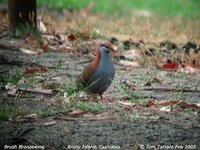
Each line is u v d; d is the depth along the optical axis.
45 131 9.72
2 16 21.64
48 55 16.41
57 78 13.64
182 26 27.08
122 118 10.42
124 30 21.06
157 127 10.01
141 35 20.17
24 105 11.24
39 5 30.69
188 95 12.81
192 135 9.66
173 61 16.52
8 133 9.62
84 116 10.58
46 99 11.77
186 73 15.52
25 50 16.61
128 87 13.22
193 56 16.61
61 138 9.41
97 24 21.41
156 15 32.75
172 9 36.81
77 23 21.16
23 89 12.20
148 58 16.55
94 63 11.79
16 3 17.95
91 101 11.64
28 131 9.72
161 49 17.67
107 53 11.81
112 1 36.38
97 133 9.63
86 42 17.86
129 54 16.84
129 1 37.34
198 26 28.17
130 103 11.46
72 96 11.54
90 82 11.82
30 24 18.03
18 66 14.84
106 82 11.80
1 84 12.53
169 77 14.87
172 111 11.10
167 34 21.06
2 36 17.83
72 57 16.39
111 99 11.86
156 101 11.58
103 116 10.59
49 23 20.44
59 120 10.31
